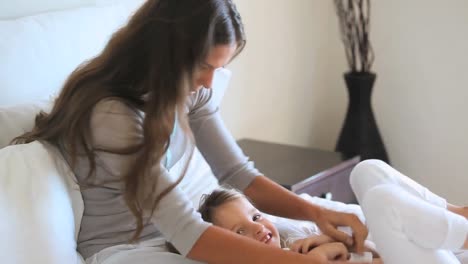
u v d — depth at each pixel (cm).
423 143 290
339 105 313
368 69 290
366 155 281
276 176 230
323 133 314
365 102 279
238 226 147
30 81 167
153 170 129
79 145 136
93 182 140
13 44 166
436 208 125
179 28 122
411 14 282
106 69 134
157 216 129
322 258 130
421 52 282
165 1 125
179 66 123
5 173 131
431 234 123
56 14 184
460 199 284
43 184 132
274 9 276
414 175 296
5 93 161
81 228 145
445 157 285
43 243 127
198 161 185
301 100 303
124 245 141
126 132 130
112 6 203
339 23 302
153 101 125
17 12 184
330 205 180
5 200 127
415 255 124
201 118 164
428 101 285
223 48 125
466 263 141
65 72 175
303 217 156
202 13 122
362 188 146
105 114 130
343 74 285
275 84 286
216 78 196
